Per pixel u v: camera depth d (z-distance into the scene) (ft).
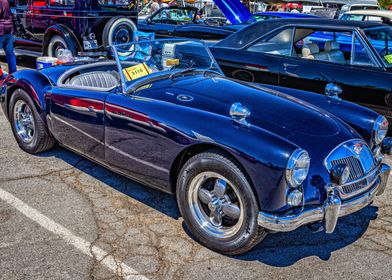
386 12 31.09
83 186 12.51
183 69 12.78
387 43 17.51
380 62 16.30
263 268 9.05
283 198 8.23
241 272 8.89
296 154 8.07
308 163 8.25
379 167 10.30
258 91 11.62
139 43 11.86
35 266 8.82
